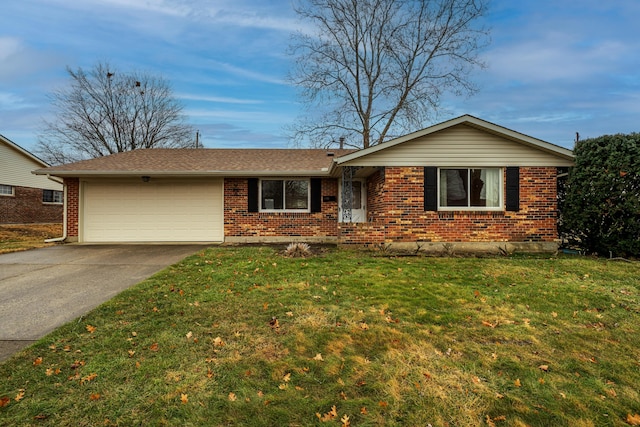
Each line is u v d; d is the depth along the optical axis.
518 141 9.67
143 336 3.83
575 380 3.03
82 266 7.61
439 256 8.83
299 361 3.30
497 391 2.86
